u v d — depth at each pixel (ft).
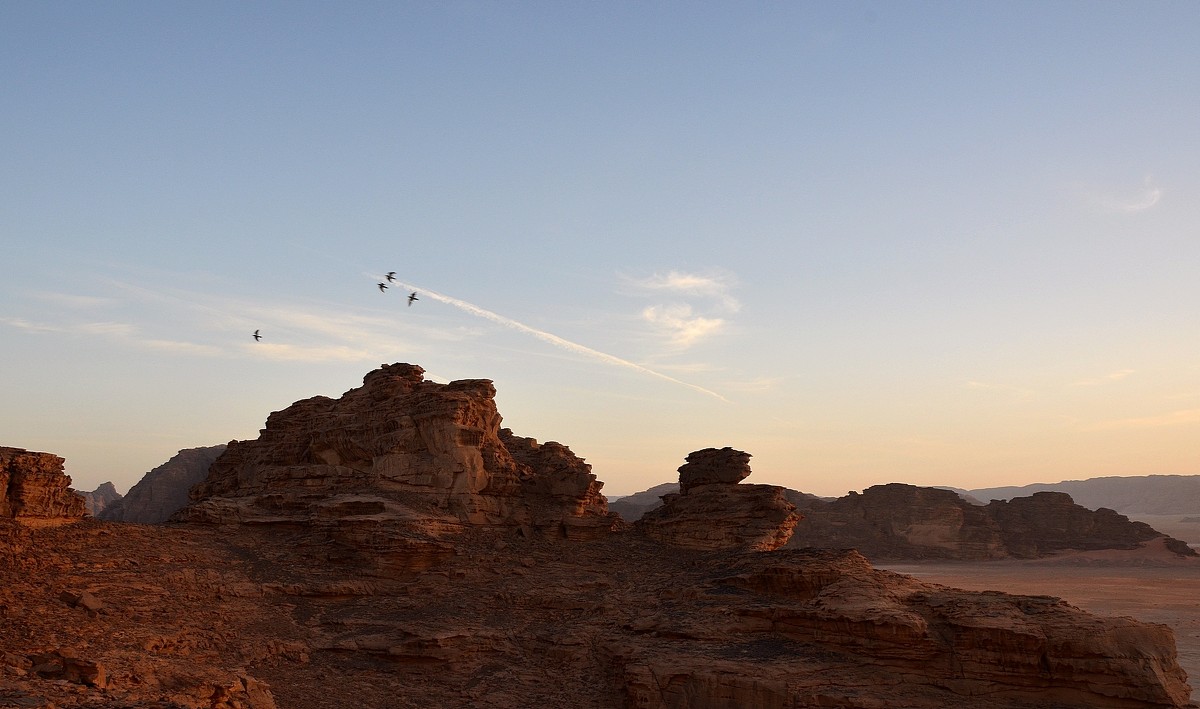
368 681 167.73
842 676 160.56
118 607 165.58
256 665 164.55
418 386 267.39
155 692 130.52
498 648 183.21
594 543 248.52
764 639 177.06
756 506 256.32
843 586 180.65
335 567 209.46
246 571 199.72
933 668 161.79
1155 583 564.71
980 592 180.34
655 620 187.32
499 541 232.53
